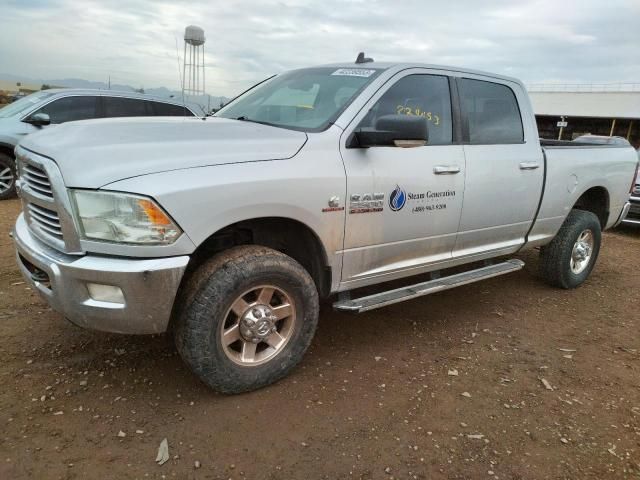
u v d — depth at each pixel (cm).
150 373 319
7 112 866
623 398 326
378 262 353
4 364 319
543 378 345
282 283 298
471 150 397
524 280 560
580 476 252
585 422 297
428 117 377
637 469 259
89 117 872
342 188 315
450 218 385
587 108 4000
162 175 255
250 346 299
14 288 439
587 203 566
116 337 361
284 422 279
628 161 563
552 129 4422
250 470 243
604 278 591
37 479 229
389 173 339
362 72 369
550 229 490
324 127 328
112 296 257
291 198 292
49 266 263
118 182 247
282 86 402
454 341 394
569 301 504
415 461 255
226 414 282
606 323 453
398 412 294
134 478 233
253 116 376
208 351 276
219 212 267
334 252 323
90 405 284
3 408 276
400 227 353
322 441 265
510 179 423
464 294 502
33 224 296
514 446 271
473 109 411
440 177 370
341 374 333
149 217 248
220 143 286
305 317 313
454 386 327
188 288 276
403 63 373
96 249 253
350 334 394
